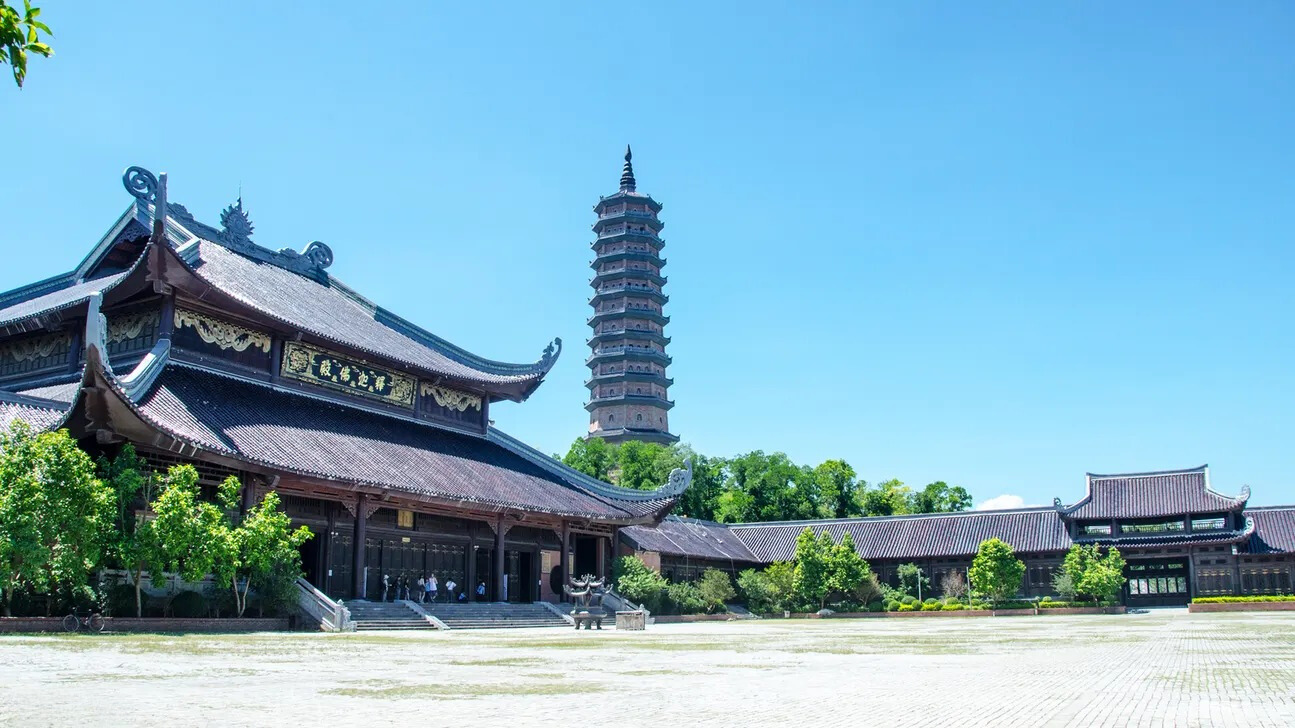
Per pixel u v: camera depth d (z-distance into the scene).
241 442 42.84
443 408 63.66
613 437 129.25
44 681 15.88
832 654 26.64
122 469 35.84
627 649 28.83
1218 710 13.62
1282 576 86.88
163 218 44.47
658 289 135.25
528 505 55.69
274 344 52.47
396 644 30.27
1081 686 17.17
